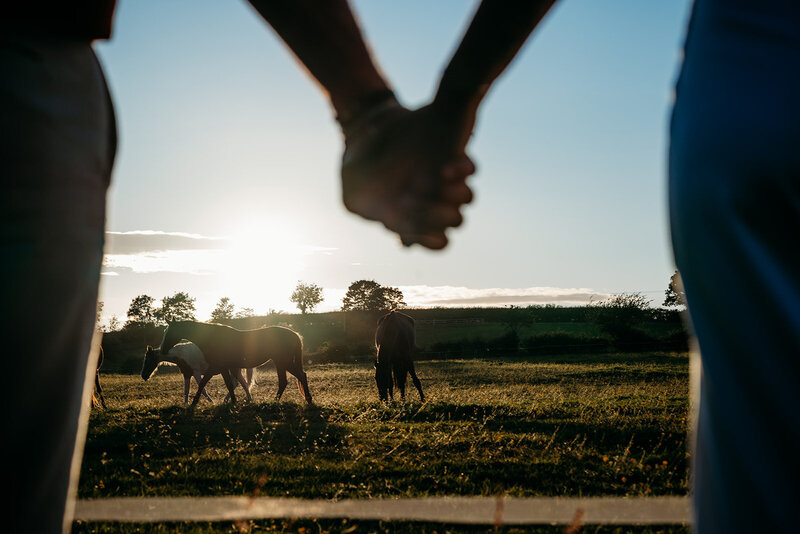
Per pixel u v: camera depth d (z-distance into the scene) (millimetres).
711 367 632
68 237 756
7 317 674
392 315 14070
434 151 737
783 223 589
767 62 604
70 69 789
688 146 641
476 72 706
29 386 704
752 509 594
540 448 6363
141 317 95625
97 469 5621
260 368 33812
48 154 731
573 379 19219
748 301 592
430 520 3584
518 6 673
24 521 722
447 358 37344
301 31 767
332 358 38656
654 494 4324
